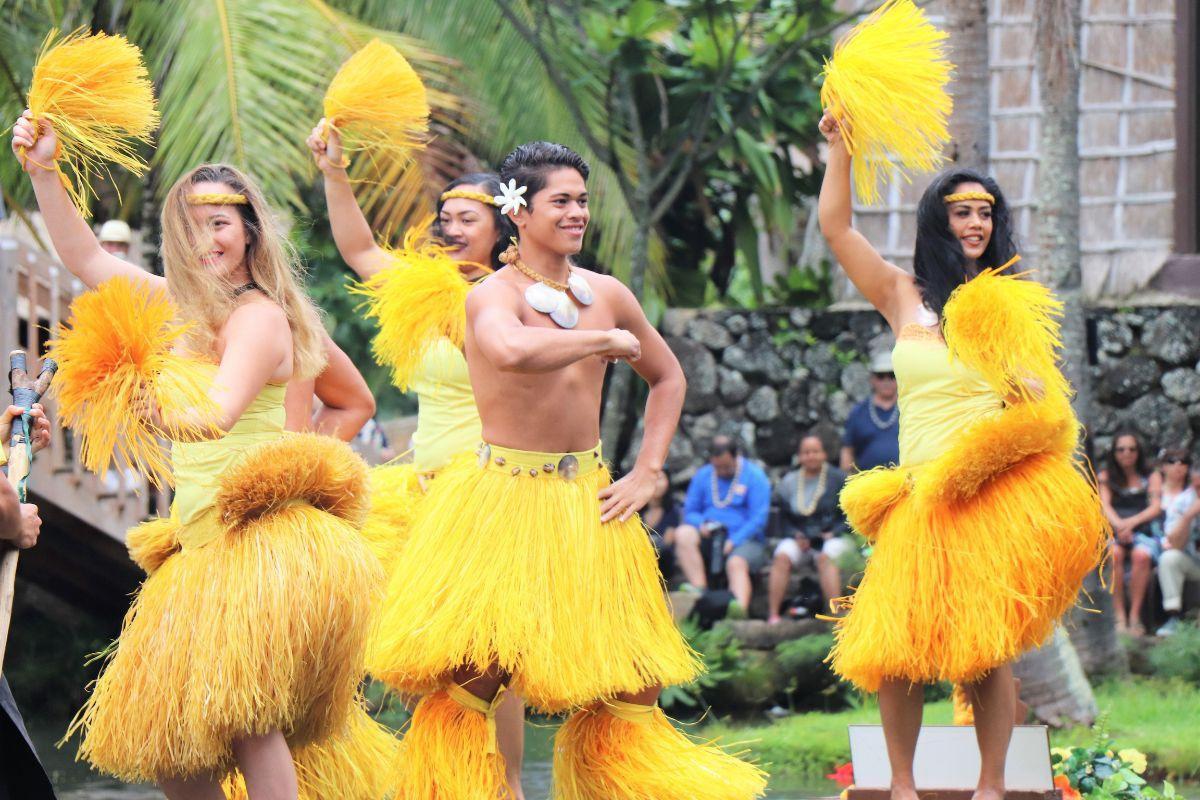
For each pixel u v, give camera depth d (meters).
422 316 11.95
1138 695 21.45
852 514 12.18
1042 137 23.03
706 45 27.75
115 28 26.19
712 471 25.09
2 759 9.85
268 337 9.98
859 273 12.30
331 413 12.85
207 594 9.57
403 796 10.34
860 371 28.22
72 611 27.14
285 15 24.31
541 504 10.29
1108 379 27.89
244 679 9.34
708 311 28.33
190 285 10.03
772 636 23.70
